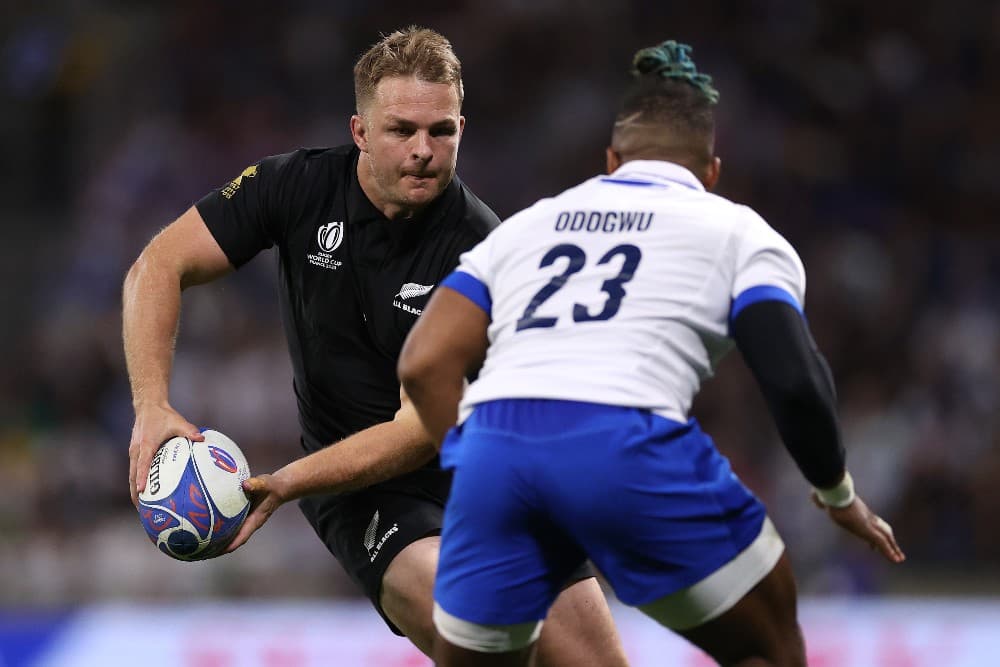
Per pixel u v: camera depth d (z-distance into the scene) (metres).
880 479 38.19
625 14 51.56
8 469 38.22
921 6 53.50
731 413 38.94
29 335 45.66
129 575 34.47
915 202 49.34
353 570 15.05
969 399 40.38
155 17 53.31
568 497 10.85
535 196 46.97
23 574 34.84
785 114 50.25
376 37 51.50
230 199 14.80
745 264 11.27
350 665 24.45
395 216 14.45
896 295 44.22
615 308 11.18
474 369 12.06
